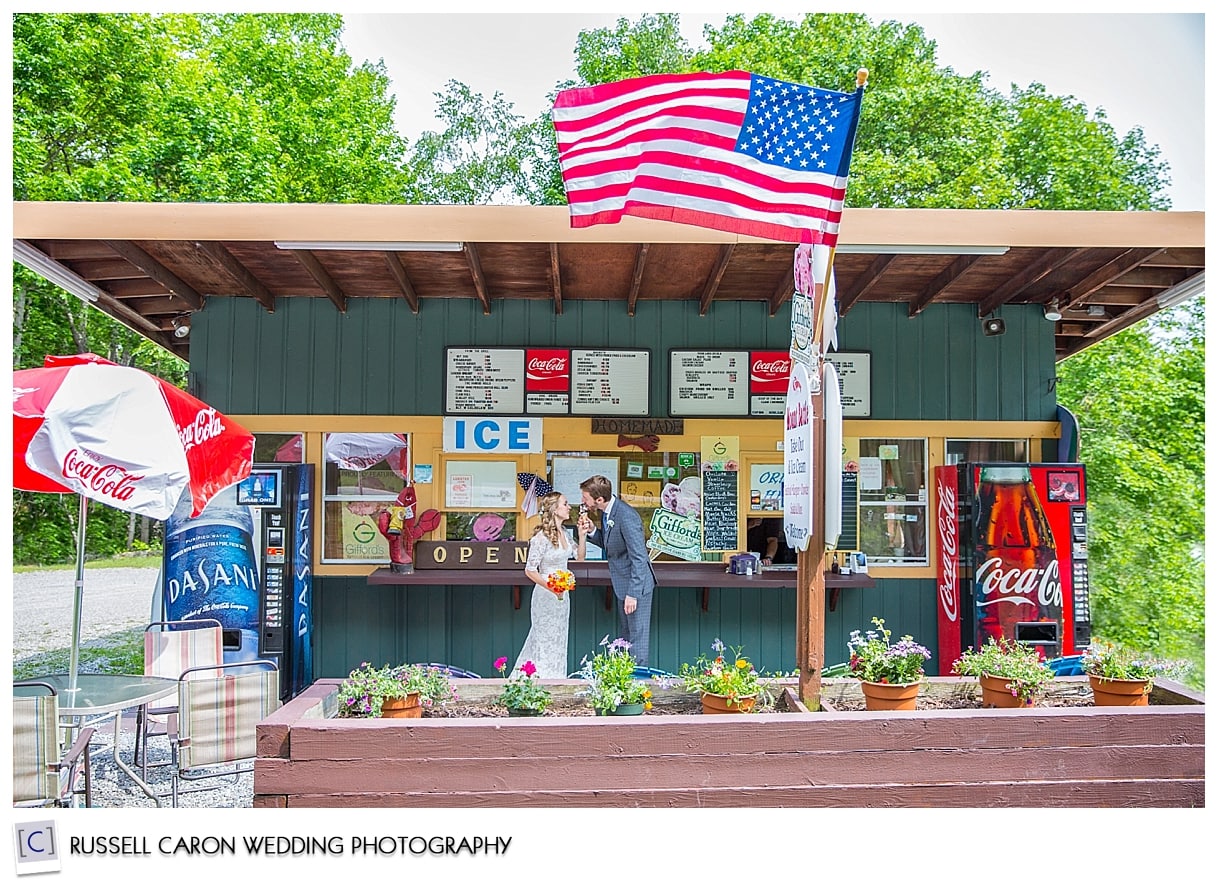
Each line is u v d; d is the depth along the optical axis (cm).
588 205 397
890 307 704
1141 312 711
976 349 705
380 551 682
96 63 1919
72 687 459
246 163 1969
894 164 2109
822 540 395
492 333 691
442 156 2733
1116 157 2281
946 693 438
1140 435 1809
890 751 344
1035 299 698
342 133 2305
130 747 600
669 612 684
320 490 682
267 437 684
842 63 2297
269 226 509
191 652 572
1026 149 2266
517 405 689
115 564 2002
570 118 397
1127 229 514
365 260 594
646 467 691
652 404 694
